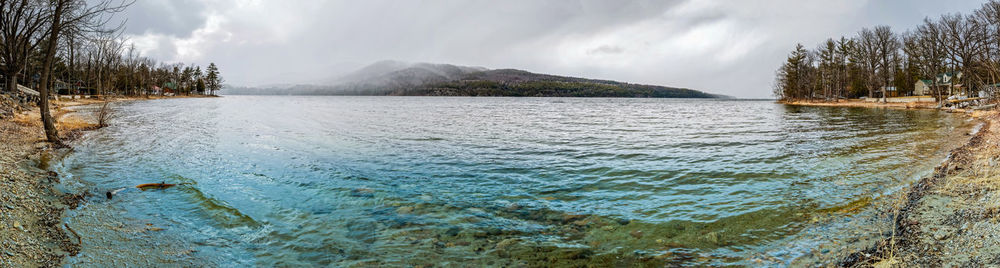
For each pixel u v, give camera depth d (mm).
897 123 33750
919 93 95750
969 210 7367
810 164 14336
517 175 13008
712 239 7129
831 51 105625
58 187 10562
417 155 17234
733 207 9031
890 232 6930
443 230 7758
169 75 154750
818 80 112562
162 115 43344
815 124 34594
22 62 39562
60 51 61781
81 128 26344
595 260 6336
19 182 10297
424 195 10406
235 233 7539
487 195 10461
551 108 85875
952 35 66062
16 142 17141
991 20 57500
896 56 94438
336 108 75250
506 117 48875
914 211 7879
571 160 15820
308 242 7109
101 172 12859
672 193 10461
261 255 6551
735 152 17609
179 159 15617
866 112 55812
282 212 8852
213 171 13320
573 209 9141
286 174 12992
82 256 6328
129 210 8812
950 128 27500
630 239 7219
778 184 11211
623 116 51656
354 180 12164
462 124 36375
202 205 9281
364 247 6898
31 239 6766
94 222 7910
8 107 26516
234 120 38969
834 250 6363
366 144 21062
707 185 11297
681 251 6633
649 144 20734
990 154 13359
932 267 5551
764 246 6723
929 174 11719
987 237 6098
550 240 7223
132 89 113812
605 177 12586
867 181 11227
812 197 9664
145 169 13508
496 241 7188
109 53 95500
